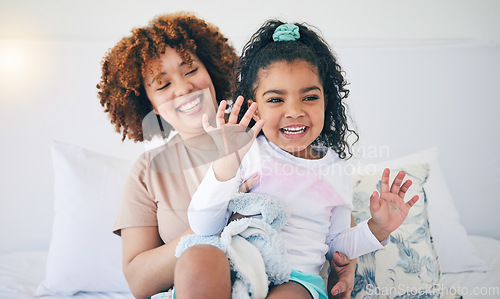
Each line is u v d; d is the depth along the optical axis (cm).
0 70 199
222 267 93
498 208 199
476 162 200
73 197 161
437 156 188
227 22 209
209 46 153
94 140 197
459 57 204
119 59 142
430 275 141
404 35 211
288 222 122
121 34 205
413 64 204
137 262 119
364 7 212
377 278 137
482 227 199
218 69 154
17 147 198
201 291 90
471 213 199
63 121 198
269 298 101
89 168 167
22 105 199
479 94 202
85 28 205
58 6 204
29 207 197
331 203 129
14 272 166
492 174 200
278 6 210
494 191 199
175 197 125
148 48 140
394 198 126
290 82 133
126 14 206
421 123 201
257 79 138
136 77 140
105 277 153
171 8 207
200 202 110
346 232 130
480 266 163
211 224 110
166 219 124
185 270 92
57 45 201
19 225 196
